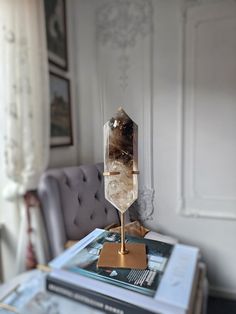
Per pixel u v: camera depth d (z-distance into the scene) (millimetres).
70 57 684
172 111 591
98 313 403
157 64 643
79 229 404
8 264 829
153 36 666
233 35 1056
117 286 393
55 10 797
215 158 1070
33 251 614
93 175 403
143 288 389
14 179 742
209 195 1088
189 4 894
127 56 587
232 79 1064
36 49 870
